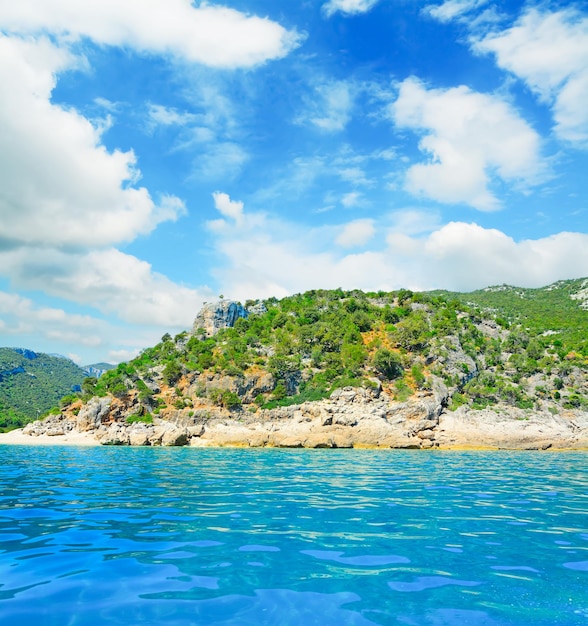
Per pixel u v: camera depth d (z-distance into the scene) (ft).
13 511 35.37
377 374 194.59
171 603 17.76
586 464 88.99
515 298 508.12
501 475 65.98
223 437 155.22
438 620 16.52
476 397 186.80
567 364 207.31
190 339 243.81
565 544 26.55
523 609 17.52
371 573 21.31
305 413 169.68
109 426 182.50
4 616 16.47
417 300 280.72
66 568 21.67
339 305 282.15
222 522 31.63
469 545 26.18
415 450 140.87
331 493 46.01
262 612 17.01
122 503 39.22
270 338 242.99
